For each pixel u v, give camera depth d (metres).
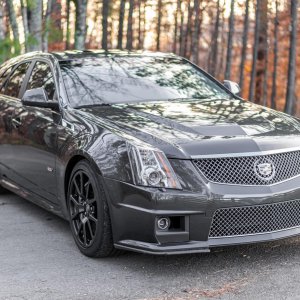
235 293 3.94
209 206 4.18
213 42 25.91
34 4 11.12
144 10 25.62
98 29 25.52
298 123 5.02
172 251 4.18
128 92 5.52
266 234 4.34
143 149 4.28
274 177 4.36
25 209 6.35
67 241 5.20
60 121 5.19
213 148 4.32
